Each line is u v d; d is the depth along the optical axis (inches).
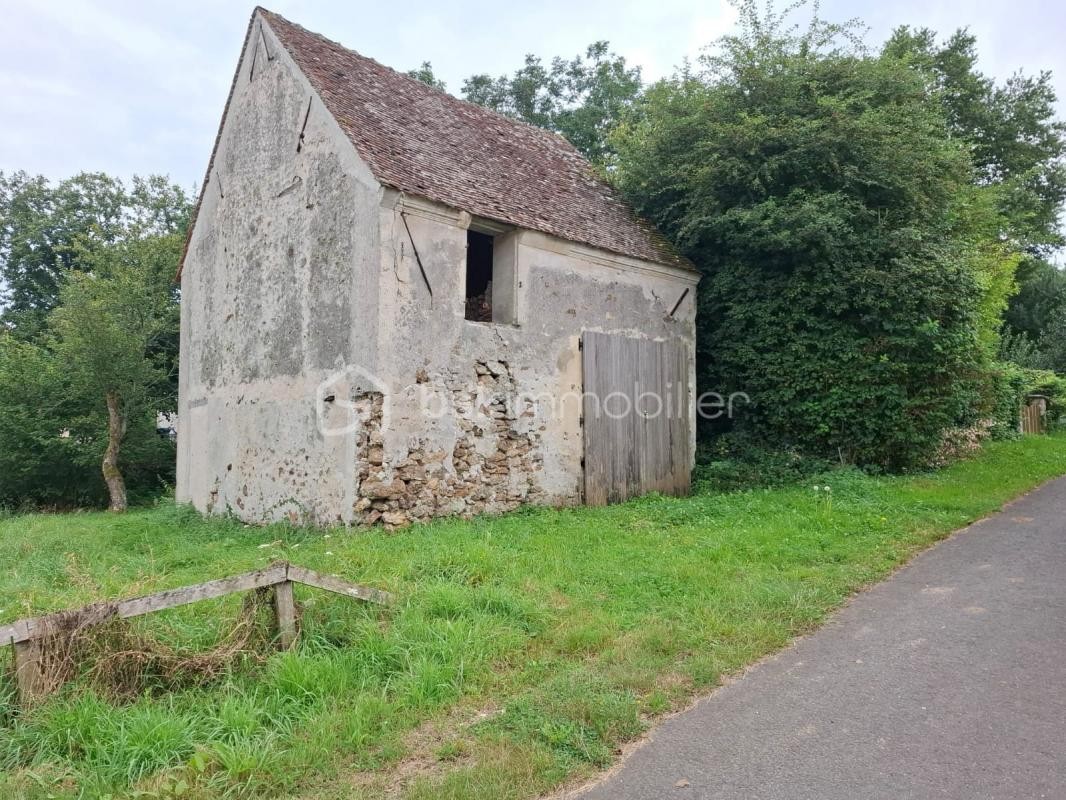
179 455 544.4
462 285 387.2
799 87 502.6
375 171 350.6
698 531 338.3
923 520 343.3
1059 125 1025.5
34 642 158.4
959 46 992.9
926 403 469.7
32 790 127.8
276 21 450.9
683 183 526.3
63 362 754.8
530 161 505.0
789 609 222.8
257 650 181.0
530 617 214.7
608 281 465.7
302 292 402.6
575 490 437.4
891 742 143.0
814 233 453.1
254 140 459.5
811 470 479.8
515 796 125.6
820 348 478.3
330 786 131.2
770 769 134.0
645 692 167.5
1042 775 129.1
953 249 487.2
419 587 233.0
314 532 363.9
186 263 548.7
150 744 139.9
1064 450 652.1
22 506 755.4
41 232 1023.0
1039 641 194.9
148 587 253.6
